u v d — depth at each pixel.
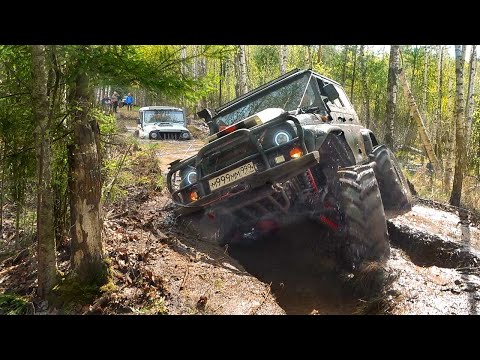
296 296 4.25
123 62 3.40
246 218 5.36
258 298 3.81
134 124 18.86
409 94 12.81
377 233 4.51
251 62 28.27
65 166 4.27
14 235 5.34
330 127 4.85
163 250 4.61
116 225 5.24
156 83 3.52
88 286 3.58
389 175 6.67
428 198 9.82
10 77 3.67
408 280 4.39
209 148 4.53
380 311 3.88
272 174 4.34
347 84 25.08
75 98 3.58
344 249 4.88
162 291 3.68
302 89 5.67
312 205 5.21
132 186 7.30
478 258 5.10
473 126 17.41
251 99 5.86
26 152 4.12
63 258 4.30
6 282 4.07
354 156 5.44
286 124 4.46
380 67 25.88
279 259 5.08
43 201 3.53
